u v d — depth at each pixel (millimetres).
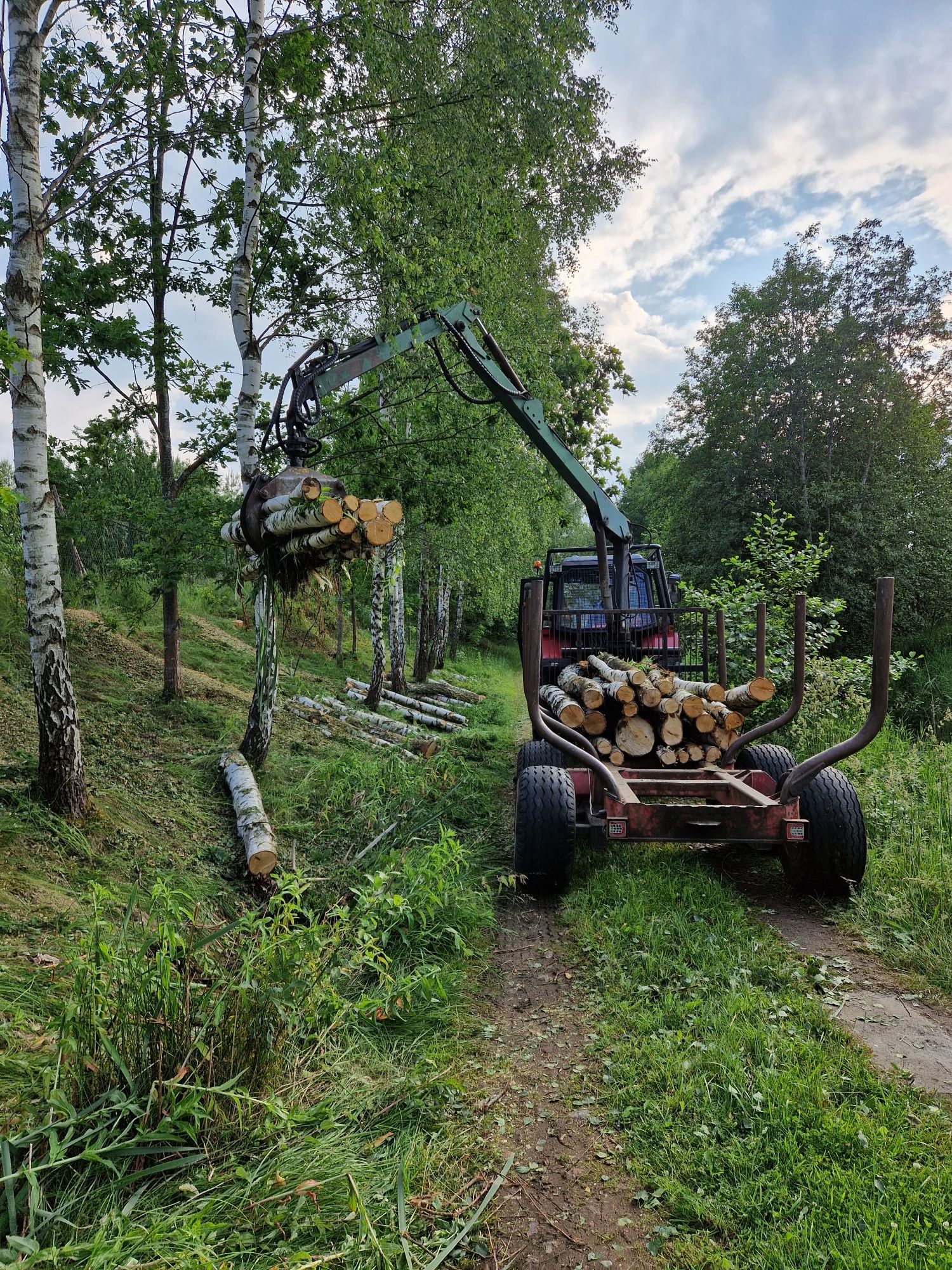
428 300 6992
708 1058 2879
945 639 20828
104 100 6410
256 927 2861
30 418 4324
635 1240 2152
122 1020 2332
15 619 7551
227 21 6832
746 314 24453
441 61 7699
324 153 6438
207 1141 2248
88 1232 1878
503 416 9172
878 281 22953
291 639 14781
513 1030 3281
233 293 6566
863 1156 2330
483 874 4828
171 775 5820
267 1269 1883
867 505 21844
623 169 12492
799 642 5332
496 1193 2328
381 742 9156
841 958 3811
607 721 5570
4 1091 2293
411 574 17500
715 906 4324
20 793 4367
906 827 5219
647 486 38000
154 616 11086
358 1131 2541
